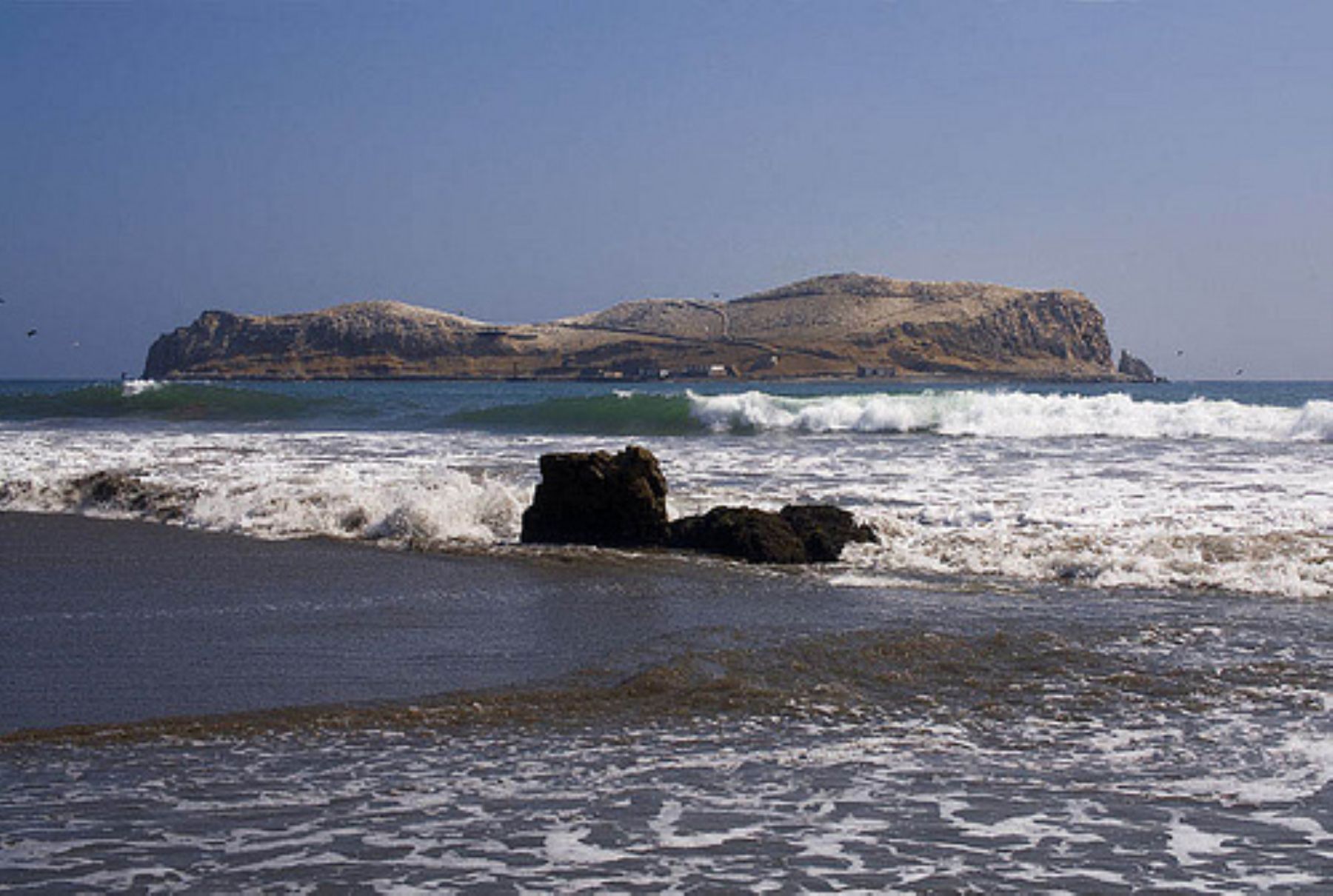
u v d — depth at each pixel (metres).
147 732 6.44
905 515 14.54
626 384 168.12
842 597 10.28
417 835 4.73
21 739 6.34
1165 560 11.30
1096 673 7.55
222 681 7.59
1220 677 7.44
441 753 6.02
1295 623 8.93
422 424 37.03
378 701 7.07
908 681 7.42
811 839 4.68
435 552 13.15
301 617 9.64
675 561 12.33
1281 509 14.53
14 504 17.64
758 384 177.00
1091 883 4.20
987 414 30.69
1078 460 21.58
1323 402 27.80
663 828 4.81
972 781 5.47
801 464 21.34
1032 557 11.73
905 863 4.40
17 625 9.39
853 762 5.81
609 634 8.84
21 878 4.25
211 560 12.73
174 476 19.61
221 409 44.38
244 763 5.84
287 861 4.42
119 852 4.52
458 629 9.09
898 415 31.36
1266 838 4.68
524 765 5.78
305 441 28.16
